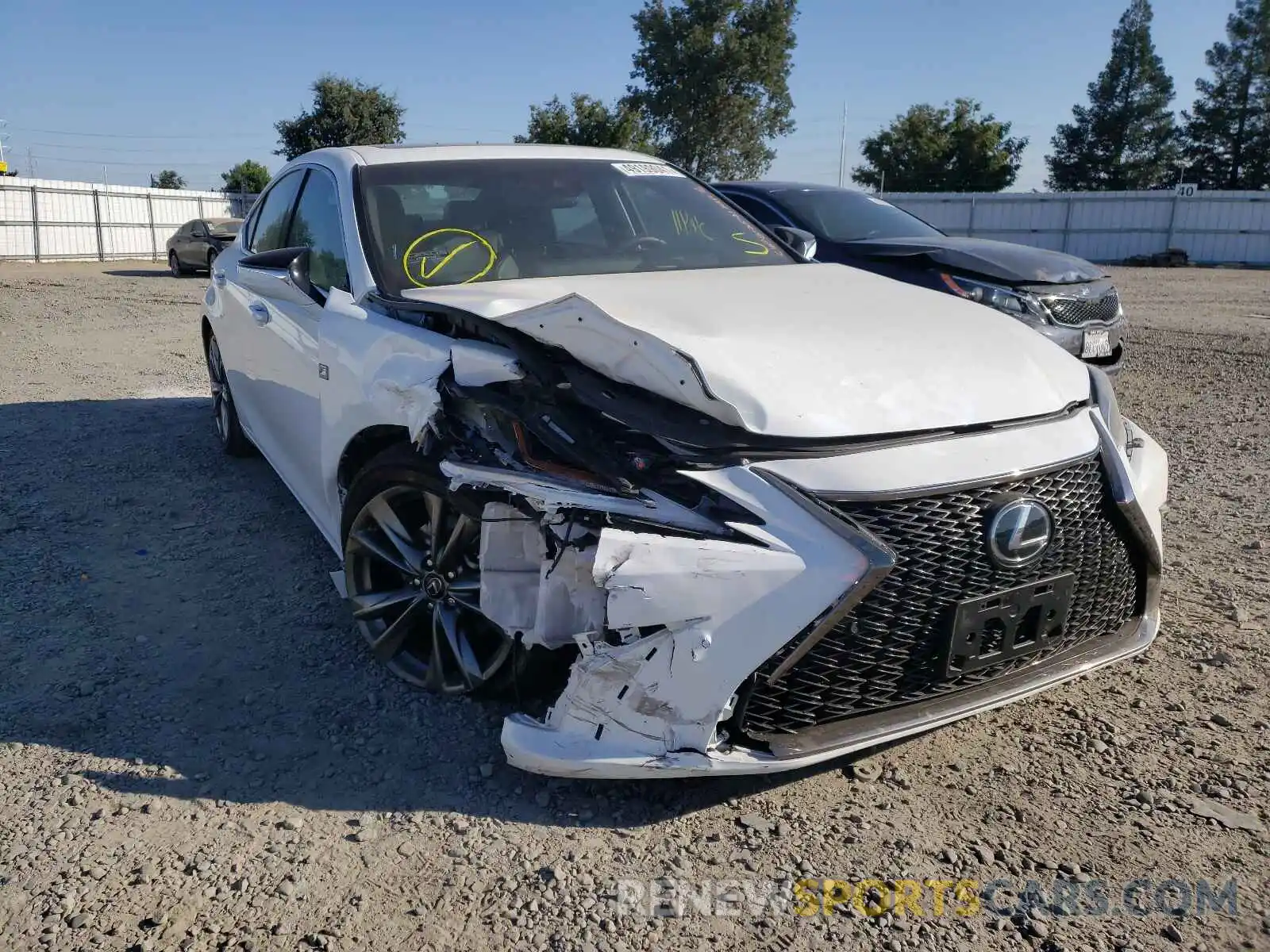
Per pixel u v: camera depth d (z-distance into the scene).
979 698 2.58
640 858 2.40
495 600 2.65
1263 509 5.03
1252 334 12.04
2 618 3.62
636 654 2.34
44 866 2.34
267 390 4.38
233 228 20.58
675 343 2.55
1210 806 2.61
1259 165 61.19
